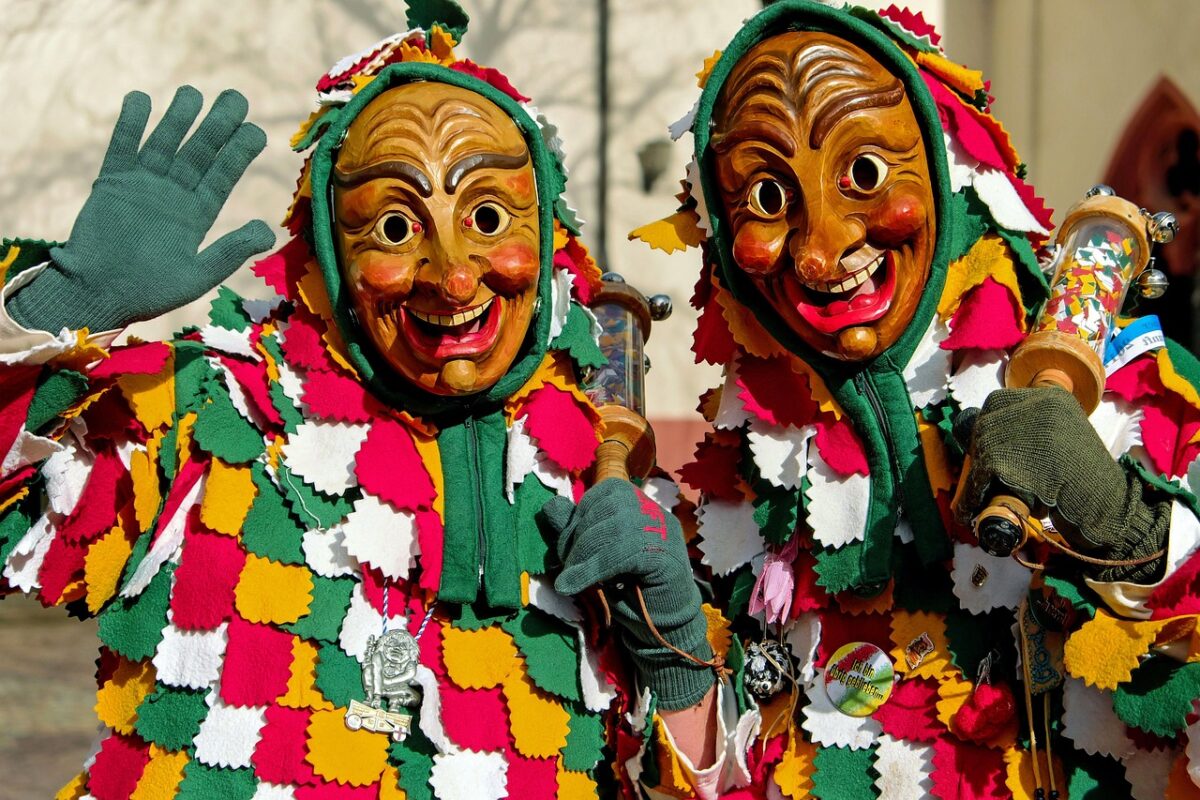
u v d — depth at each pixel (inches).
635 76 291.6
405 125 91.2
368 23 296.7
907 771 93.7
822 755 96.0
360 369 94.7
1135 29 295.0
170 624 91.4
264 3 297.1
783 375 100.9
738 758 95.5
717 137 96.1
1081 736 90.7
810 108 92.6
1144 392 95.7
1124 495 86.1
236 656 90.0
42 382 86.7
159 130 91.0
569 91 292.2
